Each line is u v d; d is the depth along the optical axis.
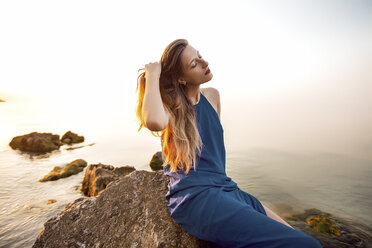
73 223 2.05
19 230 7.61
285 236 1.09
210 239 1.33
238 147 18.34
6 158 18.47
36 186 11.41
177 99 1.52
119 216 2.04
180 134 1.48
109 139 28.38
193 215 1.38
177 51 1.51
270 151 16.72
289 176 11.07
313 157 14.86
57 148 22.41
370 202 7.91
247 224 1.19
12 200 9.84
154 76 1.46
